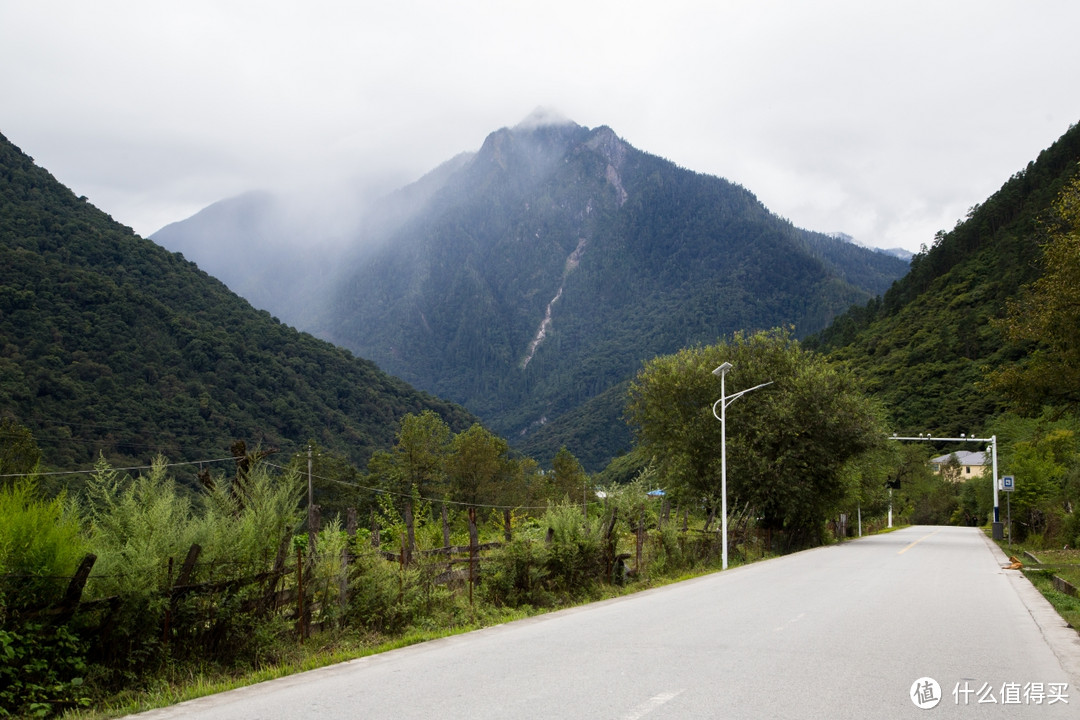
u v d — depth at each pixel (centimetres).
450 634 1055
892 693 674
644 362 3981
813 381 3503
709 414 3534
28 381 5353
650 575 2017
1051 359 2102
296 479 1041
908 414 10175
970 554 3011
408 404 11300
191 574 852
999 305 10862
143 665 774
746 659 822
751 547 3112
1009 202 13938
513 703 618
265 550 941
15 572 691
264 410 7925
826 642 945
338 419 9144
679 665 784
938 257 14750
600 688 673
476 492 6575
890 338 13012
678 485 3650
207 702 651
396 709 603
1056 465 4738
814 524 3912
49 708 650
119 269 8931
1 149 9638
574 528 1619
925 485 9012
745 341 3869
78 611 736
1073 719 606
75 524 765
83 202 10388
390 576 1098
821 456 3478
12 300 6431
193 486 4934
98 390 6044
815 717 587
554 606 1413
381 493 5422
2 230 8244
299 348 10088
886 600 1430
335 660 855
